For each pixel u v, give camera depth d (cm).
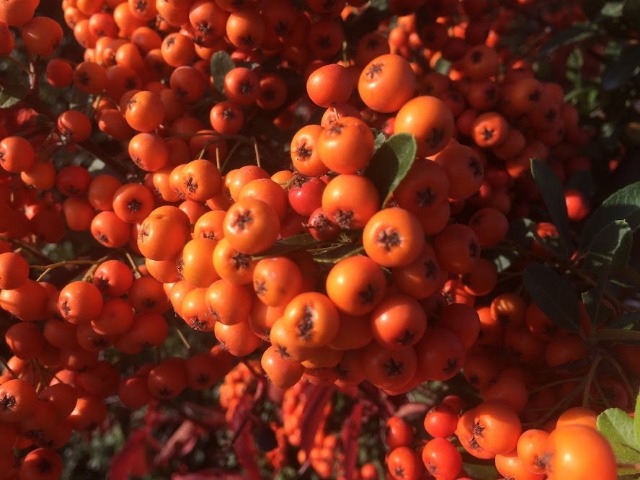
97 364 11
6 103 11
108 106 12
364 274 7
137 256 12
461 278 11
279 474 20
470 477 10
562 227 11
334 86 9
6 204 11
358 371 8
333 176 8
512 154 12
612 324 9
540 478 8
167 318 12
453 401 10
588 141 16
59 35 11
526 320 10
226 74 11
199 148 11
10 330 10
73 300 9
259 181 8
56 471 11
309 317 7
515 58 17
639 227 11
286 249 7
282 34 11
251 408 16
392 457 11
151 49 12
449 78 12
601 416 7
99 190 10
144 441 21
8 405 10
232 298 7
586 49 17
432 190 7
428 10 13
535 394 9
